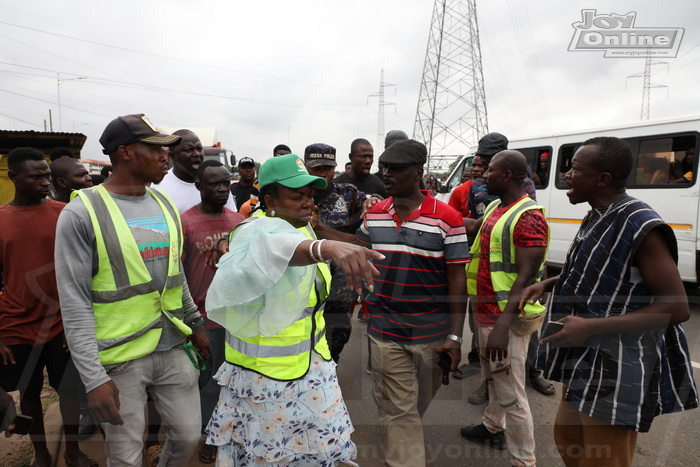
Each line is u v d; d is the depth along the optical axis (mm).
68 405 1715
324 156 2387
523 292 1825
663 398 1396
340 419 1417
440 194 7918
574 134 6281
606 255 1408
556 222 6449
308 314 1363
